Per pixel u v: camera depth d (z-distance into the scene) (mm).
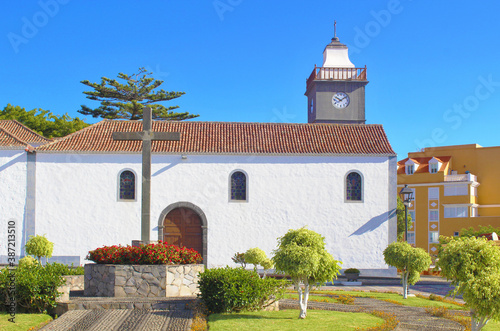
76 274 18375
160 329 12445
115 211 28609
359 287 25547
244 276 14930
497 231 44344
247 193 29359
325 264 13984
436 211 53469
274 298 15484
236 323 12898
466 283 11930
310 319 13656
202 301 14773
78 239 28375
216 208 29141
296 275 13859
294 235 14734
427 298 20844
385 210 29766
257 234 29188
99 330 12367
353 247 29516
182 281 16562
